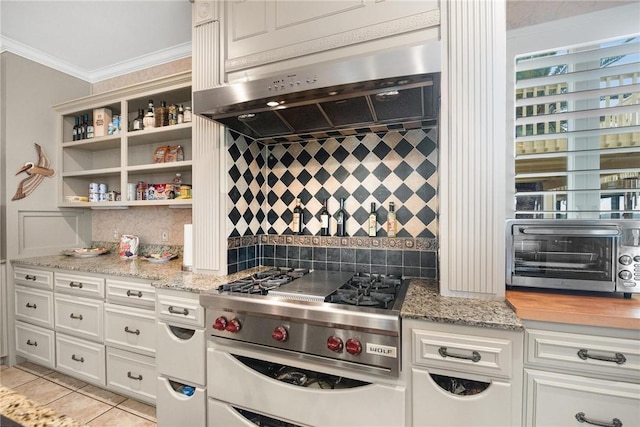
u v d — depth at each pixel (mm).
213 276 1736
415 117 1574
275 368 1414
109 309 1934
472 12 1215
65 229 2750
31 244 2523
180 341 1513
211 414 1417
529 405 1015
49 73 2637
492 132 1197
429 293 1353
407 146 1769
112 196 2678
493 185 1199
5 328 2377
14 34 2271
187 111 2162
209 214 1768
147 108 2576
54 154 2684
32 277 2293
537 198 1397
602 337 960
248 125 1701
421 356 1091
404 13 1311
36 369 2346
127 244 2453
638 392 923
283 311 1231
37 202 2559
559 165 1374
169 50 2496
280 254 2043
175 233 2545
